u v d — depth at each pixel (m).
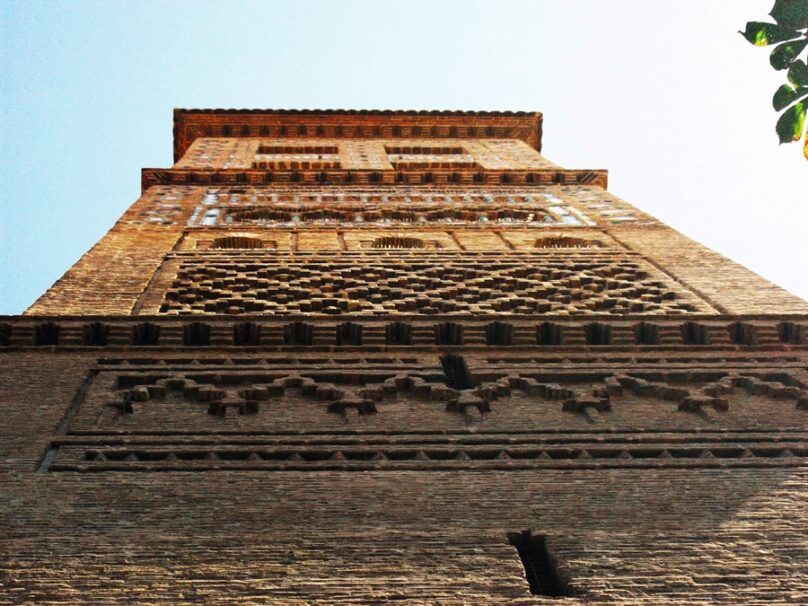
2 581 8.90
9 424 12.84
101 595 8.70
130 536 9.82
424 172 35.03
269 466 11.91
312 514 10.46
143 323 16.64
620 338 16.91
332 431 13.18
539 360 16.20
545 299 20.41
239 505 10.69
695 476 11.61
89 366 15.36
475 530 9.98
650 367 15.79
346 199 31.70
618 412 14.12
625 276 21.69
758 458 12.30
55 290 19.30
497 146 49.16
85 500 10.75
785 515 10.39
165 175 34.50
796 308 18.94
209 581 8.95
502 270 22.20
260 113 52.56
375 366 15.75
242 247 25.08
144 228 26.00
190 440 12.71
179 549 9.49
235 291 20.55
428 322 17.02
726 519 10.30
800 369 15.69
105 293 19.38
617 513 10.48
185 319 16.81
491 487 11.23
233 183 34.38
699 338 16.98
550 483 11.38
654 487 11.23
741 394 14.82
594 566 9.27
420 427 13.44
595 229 26.58
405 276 21.73
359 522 10.27
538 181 34.81
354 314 17.33
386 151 49.09
